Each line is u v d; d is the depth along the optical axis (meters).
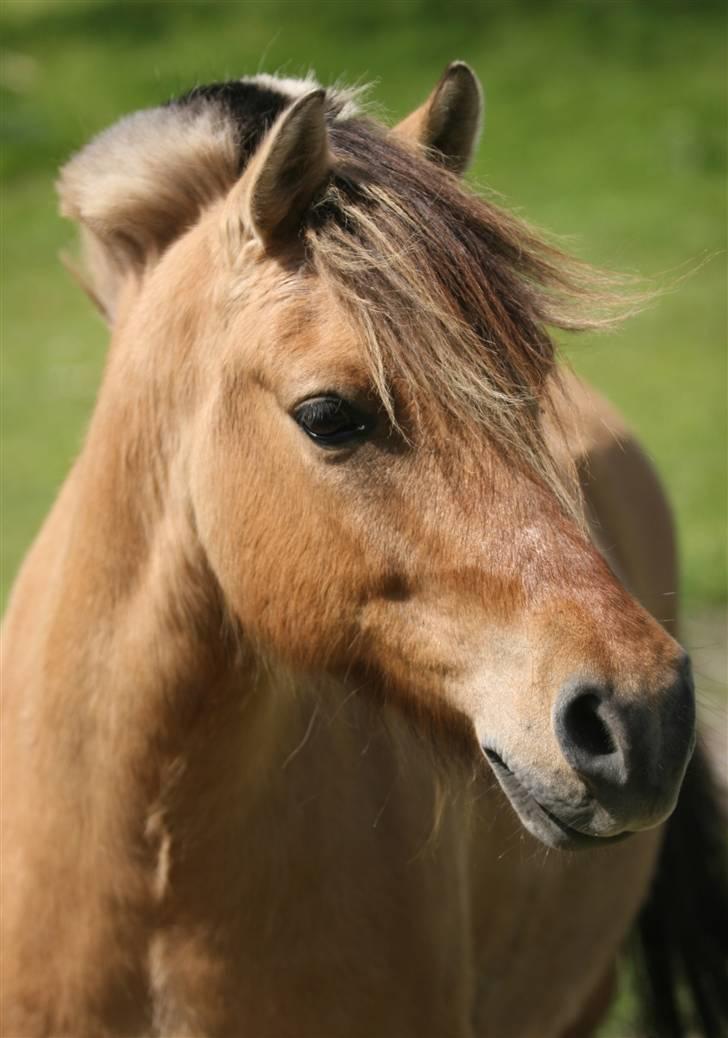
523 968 6.73
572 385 7.48
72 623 5.23
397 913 5.34
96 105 30.58
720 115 30.19
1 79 31.55
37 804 5.26
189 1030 5.23
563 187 27.56
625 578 7.03
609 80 31.59
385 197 4.57
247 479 4.80
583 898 6.91
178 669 5.04
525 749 4.28
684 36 33.31
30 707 5.38
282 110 5.34
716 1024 8.05
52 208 28.61
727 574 14.52
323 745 5.28
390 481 4.50
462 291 4.45
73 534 5.33
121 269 5.52
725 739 9.76
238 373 4.76
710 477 17.02
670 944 8.02
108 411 5.24
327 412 4.49
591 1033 7.87
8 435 19.14
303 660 4.89
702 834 7.90
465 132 5.34
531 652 4.29
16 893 5.29
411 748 5.30
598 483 7.11
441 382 4.38
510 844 6.21
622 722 4.12
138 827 5.09
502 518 4.40
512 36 33.22
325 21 33.31
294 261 4.70
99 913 5.16
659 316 23.03
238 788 5.05
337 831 5.25
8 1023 5.31
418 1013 5.41
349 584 4.65
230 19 33.69
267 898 5.13
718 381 20.38
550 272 4.73
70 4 35.72
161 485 5.12
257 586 4.86
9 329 23.89
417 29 32.97
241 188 4.87
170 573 5.06
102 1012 5.23
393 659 4.70
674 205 26.66
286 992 5.21
